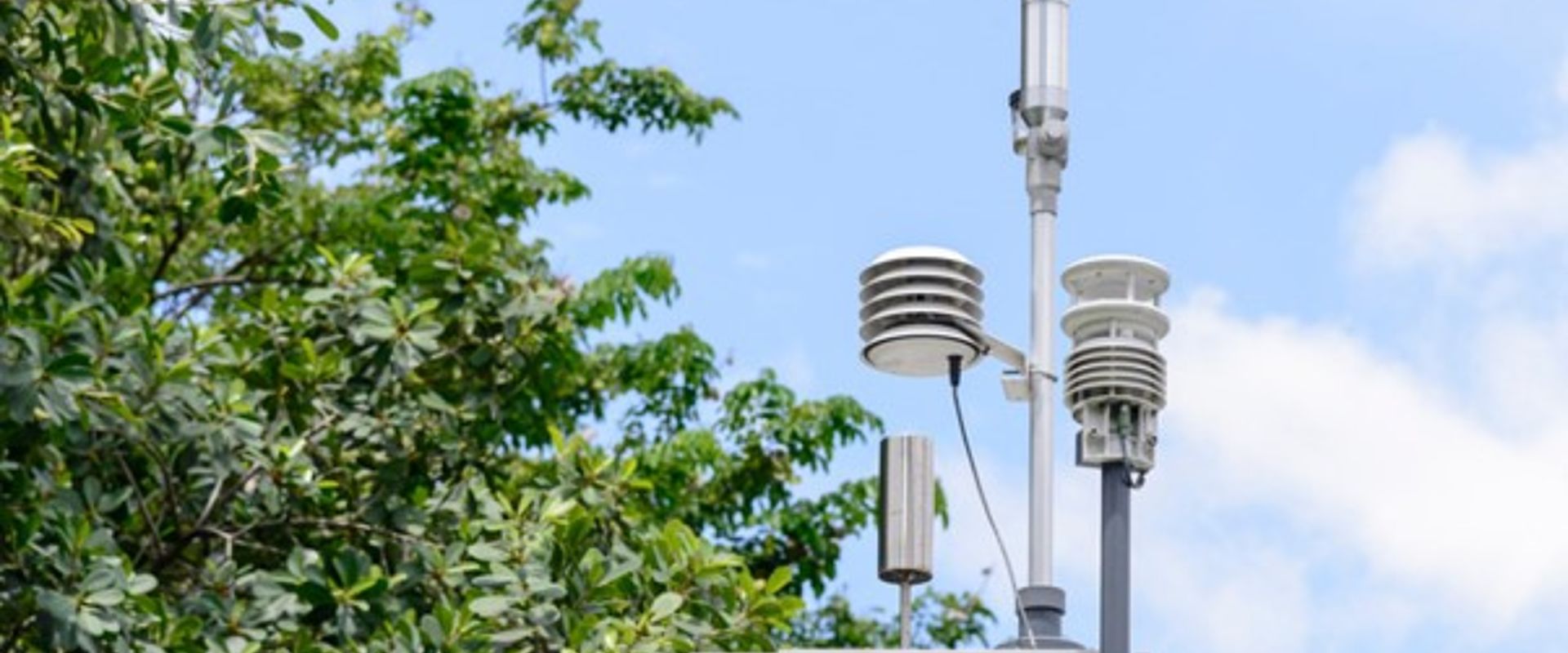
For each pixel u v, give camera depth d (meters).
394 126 29.05
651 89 30.31
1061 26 16.33
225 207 16.84
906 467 15.23
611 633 16.38
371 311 18.06
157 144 16.44
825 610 29.30
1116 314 14.22
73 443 16.69
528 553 16.95
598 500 17.84
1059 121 16.17
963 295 15.34
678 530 17.17
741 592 17.09
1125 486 14.09
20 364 15.28
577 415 28.22
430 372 19.11
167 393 16.53
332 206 26.86
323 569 17.03
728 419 28.69
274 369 18.02
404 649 16.50
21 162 15.51
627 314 28.20
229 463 17.02
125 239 19.28
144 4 14.78
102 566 15.47
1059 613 15.22
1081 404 14.19
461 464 18.70
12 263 17.62
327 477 18.22
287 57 28.70
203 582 17.00
